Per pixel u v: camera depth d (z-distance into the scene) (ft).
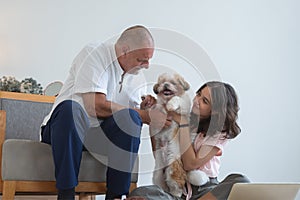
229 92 7.57
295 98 11.98
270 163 11.57
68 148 6.52
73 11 11.02
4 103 8.91
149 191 6.82
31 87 9.98
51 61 10.73
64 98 7.34
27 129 9.04
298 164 11.75
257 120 11.66
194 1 11.80
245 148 11.46
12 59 10.53
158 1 11.58
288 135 11.80
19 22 10.69
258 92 11.78
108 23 11.20
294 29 12.19
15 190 6.67
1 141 6.82
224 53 11.76
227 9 11.95
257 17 12.09
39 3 10.85
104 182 7.24
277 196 6.21
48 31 10.82
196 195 7.11
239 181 6.88
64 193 6.50
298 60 12.15
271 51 12.03
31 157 6.76
